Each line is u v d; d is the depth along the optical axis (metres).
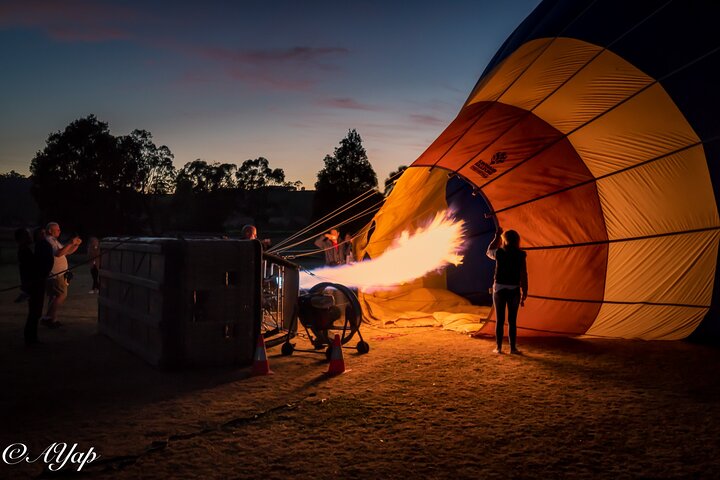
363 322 11.77
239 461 4.55
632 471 4.38
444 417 5.67
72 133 46.97
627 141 8.98
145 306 8.09
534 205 9.84
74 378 7.14
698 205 8.66
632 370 7.72
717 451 4.79
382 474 4.31
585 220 9.48
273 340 8.68
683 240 8.88
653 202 8.97
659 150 8.79
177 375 7.32
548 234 9.72
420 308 13.38
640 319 9.57
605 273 9.47
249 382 7.00
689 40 7.99
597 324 9.83
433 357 8.50
